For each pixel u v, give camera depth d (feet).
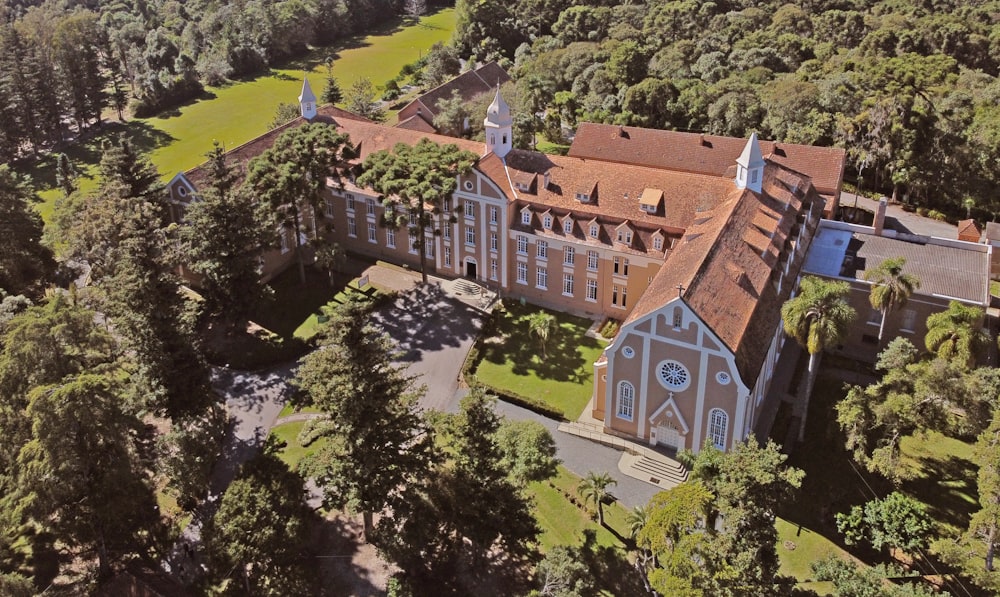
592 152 407.23
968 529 201.98
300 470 198.39
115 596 197.98
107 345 217.77
